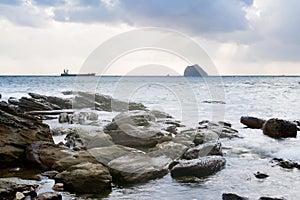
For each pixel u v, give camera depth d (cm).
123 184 836
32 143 1036
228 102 3259
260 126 1731
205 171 907
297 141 1380
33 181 826
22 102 2316
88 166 849
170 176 902
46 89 5284
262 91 5075
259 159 1097
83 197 743
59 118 1845
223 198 724
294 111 2547
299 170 963
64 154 992
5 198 694
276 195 757
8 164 967
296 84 7894
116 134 1228
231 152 1195
